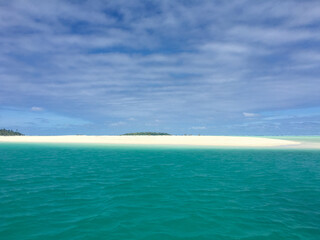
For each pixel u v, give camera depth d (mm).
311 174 18672
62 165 22844
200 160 27422
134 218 9055
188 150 41594
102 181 15492
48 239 7309
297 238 7516
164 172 19078
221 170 20250
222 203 10953
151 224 8516
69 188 13562
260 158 29812
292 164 24453
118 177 16891
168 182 15258
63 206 10391
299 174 18625
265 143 58125
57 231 7875
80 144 56750
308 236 7656
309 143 60688
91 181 15477
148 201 11156
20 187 13781
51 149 43125
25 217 9094
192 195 12227
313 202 11266
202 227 8289
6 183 14805
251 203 11008
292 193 12820
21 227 8172
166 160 27188
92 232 7820
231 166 22625
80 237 7449
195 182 15320
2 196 11859
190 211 9852
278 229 8188
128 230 8000
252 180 16141
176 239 7379
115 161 26125
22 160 26531
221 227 8328
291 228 8281
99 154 34125
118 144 56344
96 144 56406
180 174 18188
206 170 20234
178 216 9289
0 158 28516
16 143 60750
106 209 10023
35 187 13781
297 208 10398
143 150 41438
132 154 34406
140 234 7707
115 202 10977
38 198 11578
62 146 50812
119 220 8844
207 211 9867
